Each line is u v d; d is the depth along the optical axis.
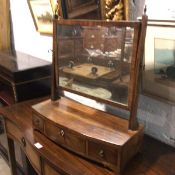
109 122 1.05
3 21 2.26
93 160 0.99
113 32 0.99
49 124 1.10
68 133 1.02
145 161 1.00
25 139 1.21
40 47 1.87
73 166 0.97
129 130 0.98
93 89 1.13
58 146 1.10
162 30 1.00
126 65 0.97
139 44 0.90
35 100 1.63
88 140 0.96
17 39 2.21
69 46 1.18
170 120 1.09
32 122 1.27
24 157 1.52
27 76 1.62
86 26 1.08
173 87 1.02
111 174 0.92
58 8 1.38
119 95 1.02
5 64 1.73
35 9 1.75
